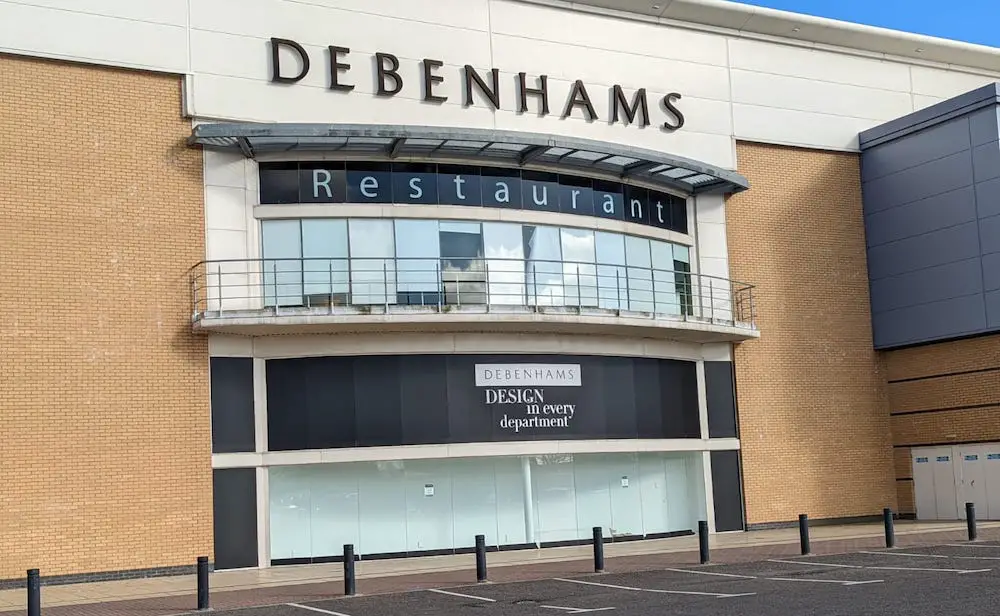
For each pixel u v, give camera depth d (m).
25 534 21.06
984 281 27.89
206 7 23.70
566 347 25.62
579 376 25.73
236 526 22.88
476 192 25.25
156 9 23.30
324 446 23.55
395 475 24.39
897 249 30.20
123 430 22.11
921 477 29.81
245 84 23.78
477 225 25.19
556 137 24.56
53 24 22.36
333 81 24.34
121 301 22.42
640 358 26.83
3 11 22.00
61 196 22.19
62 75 22.45
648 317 25.47
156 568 22.00
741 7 29.00
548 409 25.19
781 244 29.64
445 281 24.66
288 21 24.30
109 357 22.19
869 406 30.25
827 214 30.52
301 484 23.75
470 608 15.19
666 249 27.89
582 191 26.47
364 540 23.97
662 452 27.22
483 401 24.59
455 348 24.55
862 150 31.31
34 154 22.06
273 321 22.62
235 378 23.28
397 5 25.27
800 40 30.61
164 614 16.19
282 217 23.84
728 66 29.36
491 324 24.05
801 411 29.16
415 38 25.31
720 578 17.45
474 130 23.91
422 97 25.12
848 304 30.41
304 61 24.25
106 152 22.66
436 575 20.09
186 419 22.67
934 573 16.66
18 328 21.53
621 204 27.00
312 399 23.67
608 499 26.28
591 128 26.86
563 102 26.62
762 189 29.59
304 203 24.02
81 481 21.64
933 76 32.78
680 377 27.56
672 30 28.61
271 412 23.50
